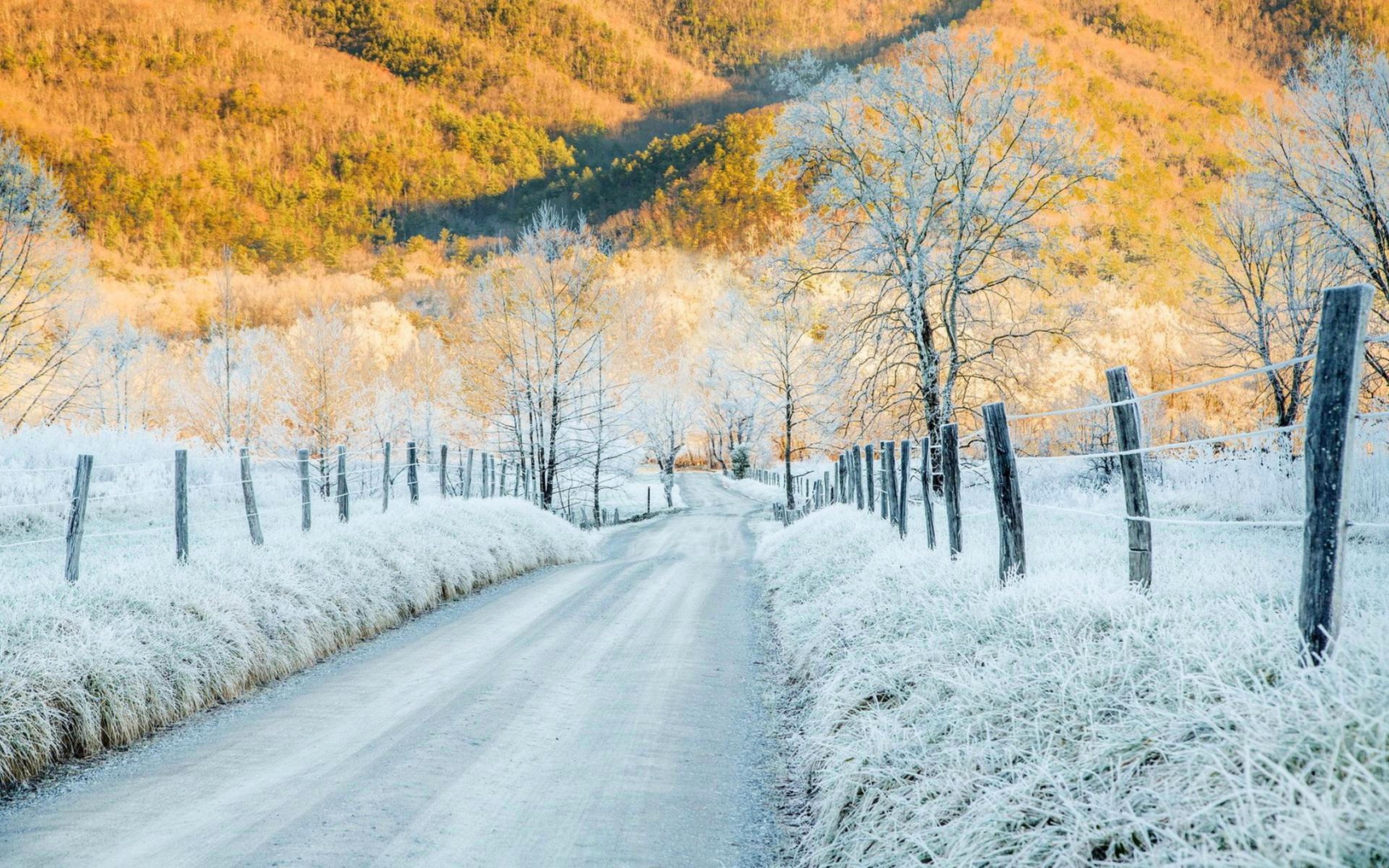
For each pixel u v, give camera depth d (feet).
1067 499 60.75
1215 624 12.82
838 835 13.47
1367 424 40.50
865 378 63.05
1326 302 10.50
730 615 38.17
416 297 412.57
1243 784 8.70
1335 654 9.62
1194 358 74.74
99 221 516.73
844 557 35.17
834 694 18.63
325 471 81.82
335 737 19.56
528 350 91.56
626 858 13.43
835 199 58.54
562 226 91.04
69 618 20.94
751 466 234.58
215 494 60.18
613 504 174.40
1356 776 7.98
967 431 68.23
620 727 20.54
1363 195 47.01
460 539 47.19
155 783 16.72
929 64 57.06
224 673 23.34
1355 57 47.21
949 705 14.08
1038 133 54.24
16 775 16.87
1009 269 57.06
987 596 17.85
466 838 13.98
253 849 13.42
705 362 226.17
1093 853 9.48
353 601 31.94
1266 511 42.57
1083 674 12.28
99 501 51.70
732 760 18.62
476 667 26.58
